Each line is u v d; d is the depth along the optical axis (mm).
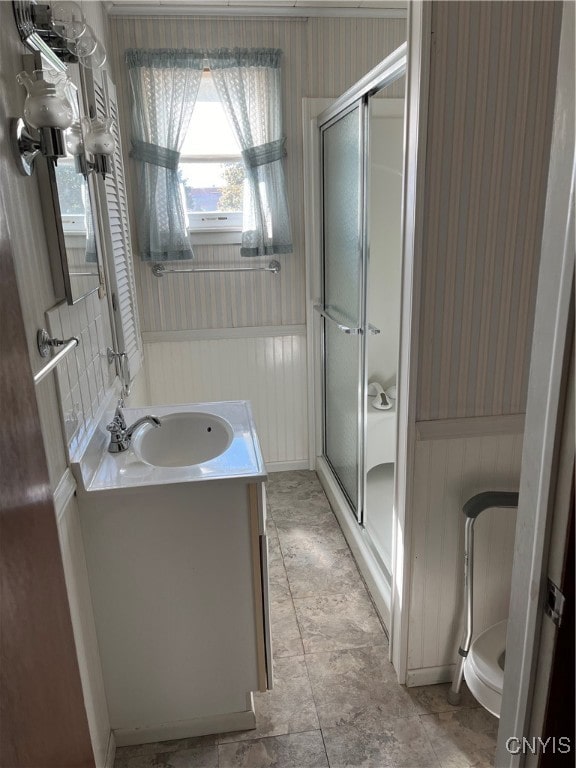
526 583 777
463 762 1591
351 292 2488
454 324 1566
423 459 1652
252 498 1505
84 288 1568
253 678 1667
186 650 1617
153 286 3000
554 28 1407
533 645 766
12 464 790
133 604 1556
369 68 2867
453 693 1762
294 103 2867
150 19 2670
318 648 2014
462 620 1809
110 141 1638
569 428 680
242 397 3234
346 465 2799
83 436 1539
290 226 2977
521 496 782
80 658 1394
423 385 1601
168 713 1671
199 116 2893
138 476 1500
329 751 1634
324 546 2641
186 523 1504
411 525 1704
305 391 3291
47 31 1253
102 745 1552
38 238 1258
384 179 2795
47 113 1099
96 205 1830
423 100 1397
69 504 1365
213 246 2998
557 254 666
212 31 2723
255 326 3135
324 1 2604
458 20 1363
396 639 1860
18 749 728
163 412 1951
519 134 1458
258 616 1609
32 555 842
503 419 1647
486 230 1511
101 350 1854
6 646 716
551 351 688
